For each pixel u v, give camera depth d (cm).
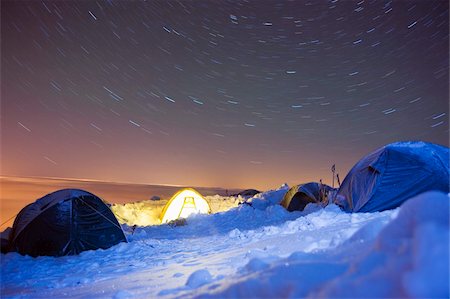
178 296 314
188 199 1537
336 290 204
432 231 197
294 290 234
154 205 1791
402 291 186
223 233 1082
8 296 502
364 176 941
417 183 880
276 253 491
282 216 1249
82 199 880
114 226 895
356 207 912
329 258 303
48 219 844
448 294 171
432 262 179
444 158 902
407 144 950
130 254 781
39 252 827
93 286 508
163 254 750
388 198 890
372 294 194
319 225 727
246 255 517
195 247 796
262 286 251
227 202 1898
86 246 853
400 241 234
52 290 519
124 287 470
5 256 802
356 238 348
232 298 255
